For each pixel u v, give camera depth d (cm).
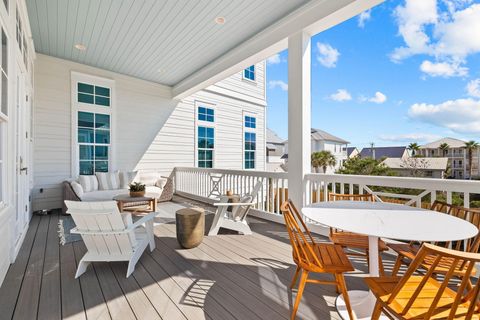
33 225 410
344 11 301
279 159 2091
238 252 297
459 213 212
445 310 114
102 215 226
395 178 279
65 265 259
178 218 309
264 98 987
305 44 354
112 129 605
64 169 533
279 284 222
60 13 363
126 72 611
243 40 443
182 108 741
